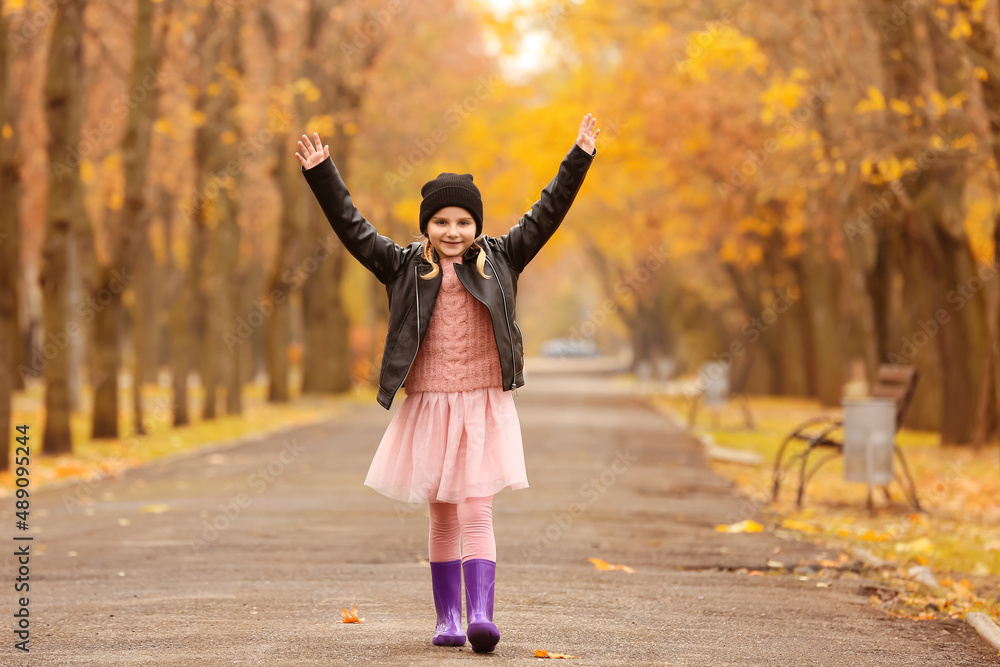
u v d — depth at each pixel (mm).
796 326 60125
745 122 38062
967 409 29828
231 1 35312
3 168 22938
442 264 7688
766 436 32781
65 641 7930
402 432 7715
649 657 7578
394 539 13797
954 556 13164
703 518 16141
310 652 7488
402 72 53656
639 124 40344
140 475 22688
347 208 7586
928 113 24828
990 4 23250
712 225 47125
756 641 8273
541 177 43781
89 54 41719
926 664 7727
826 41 28297
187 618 8781
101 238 48781
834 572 11727
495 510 16828
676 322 80062
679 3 36531
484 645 7367
